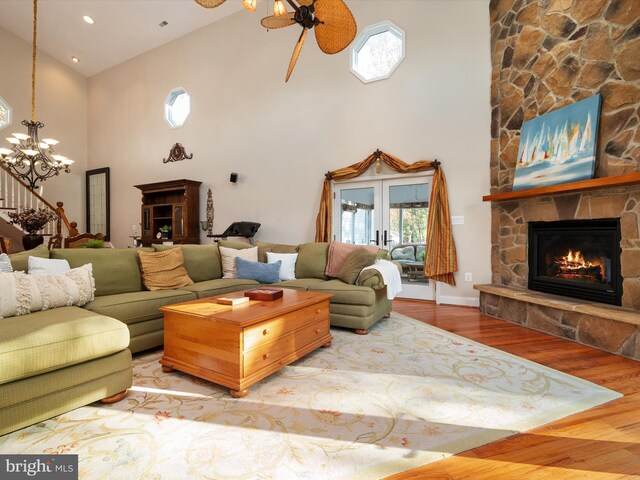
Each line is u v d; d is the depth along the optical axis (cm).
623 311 274
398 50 500
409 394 201
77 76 846
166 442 154
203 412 180
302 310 253
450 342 298
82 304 250
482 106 438
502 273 418
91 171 847
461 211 450
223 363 204
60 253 286
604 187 303
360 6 515
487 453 147
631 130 286
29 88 759
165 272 337
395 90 491
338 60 534
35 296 216
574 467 139
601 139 308
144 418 174
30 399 160
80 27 699
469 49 446
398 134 488
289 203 579
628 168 287
